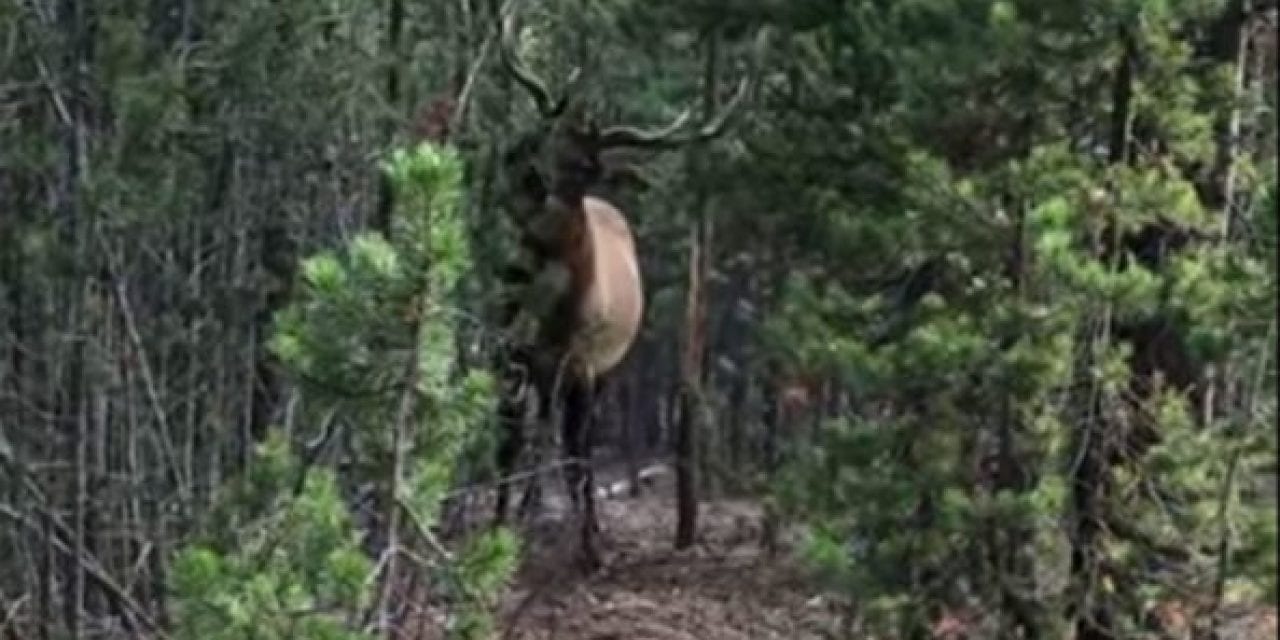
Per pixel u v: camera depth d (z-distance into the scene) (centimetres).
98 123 939
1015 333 874
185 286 1021
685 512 1573
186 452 1010
